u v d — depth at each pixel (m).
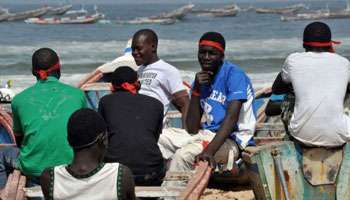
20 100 7.24
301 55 7.30
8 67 42.94
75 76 37.34
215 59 8.22
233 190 10.03
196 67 43.16
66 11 192.25
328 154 7.17
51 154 7.02
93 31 87.94
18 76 37.66
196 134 8.40
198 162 7.54
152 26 103.00
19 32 85.38
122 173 4.99
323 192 7.23
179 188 6.65
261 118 11.50
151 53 9.21
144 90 9.14
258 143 9.67
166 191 6.53
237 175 9.82
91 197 4.95
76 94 7.34
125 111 7.04
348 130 7.07
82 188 4.95
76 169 4.99
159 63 9.23
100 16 119.56
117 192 4.96
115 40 68.38
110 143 6.94
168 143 8.13
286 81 7.38
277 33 83.19
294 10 174.75
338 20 125.81
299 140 7.17
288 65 7.31
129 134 6.91
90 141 4.98
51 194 4.99
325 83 7.09
